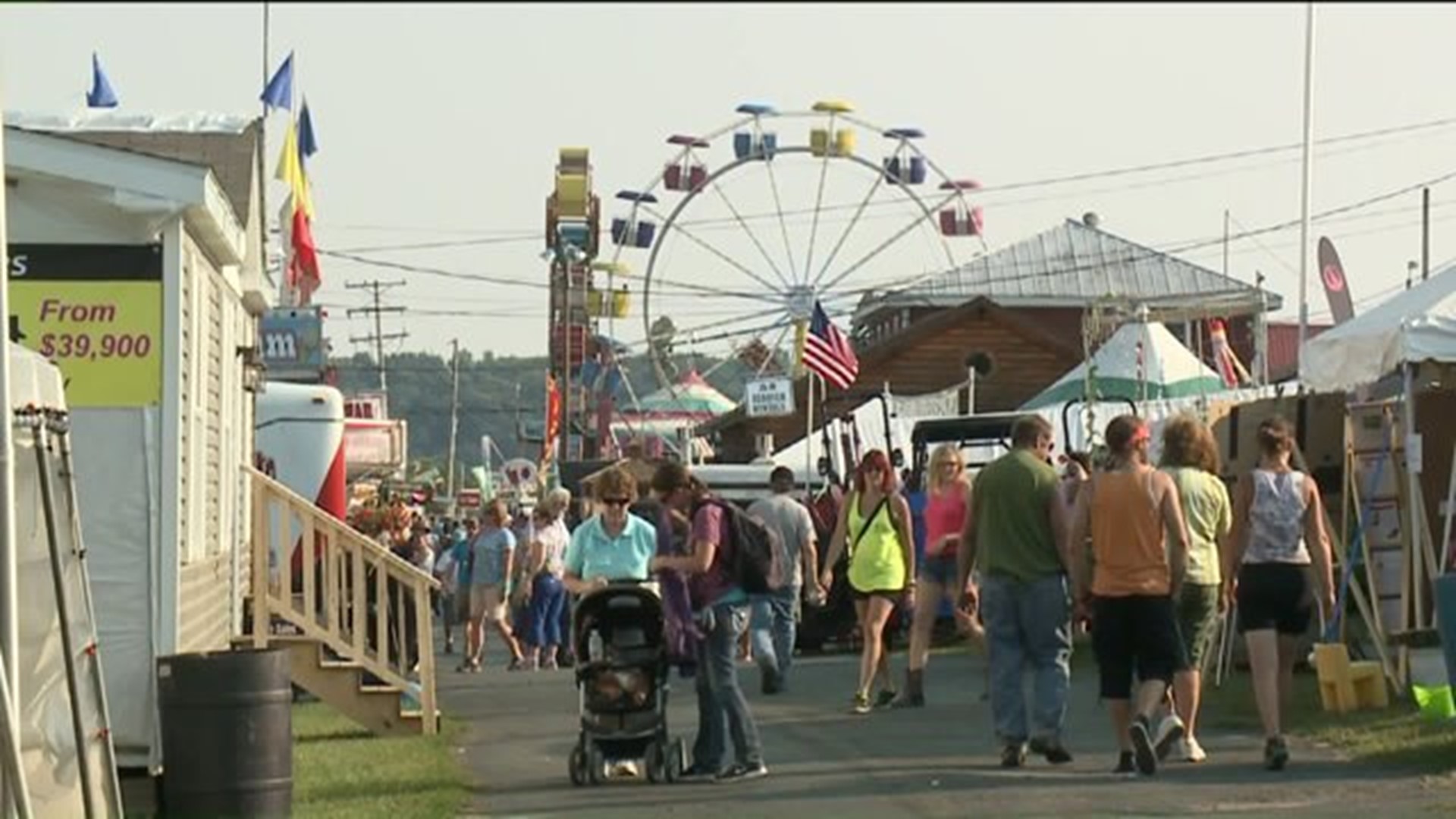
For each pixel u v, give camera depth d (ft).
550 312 514.68
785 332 470.39
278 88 216.33
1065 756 111.04
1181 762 108.88
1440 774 101.91
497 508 212.64
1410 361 126.82
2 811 76.38
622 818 98.73
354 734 142.82
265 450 238.48
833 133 474.90
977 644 174.91
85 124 142.72
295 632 156.87
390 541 266.57
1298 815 91.81
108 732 92.22
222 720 98.89
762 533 111.75
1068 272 554.87
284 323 327.06
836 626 210.18
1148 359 261.03
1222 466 157.69
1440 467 142.20
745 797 104.32
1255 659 106.63
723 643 110.93
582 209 501.15
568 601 212.43
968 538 112.88
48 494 86.84
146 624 109.81
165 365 111.14
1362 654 142.20
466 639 240.53
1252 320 463.42
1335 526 152.56
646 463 239.09
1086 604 107.86
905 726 133.28
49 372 89.20
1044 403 265.95
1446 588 102.83
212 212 112.47
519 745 133.80
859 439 260.21
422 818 98.07
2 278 76.79
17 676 79.61
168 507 110.83
